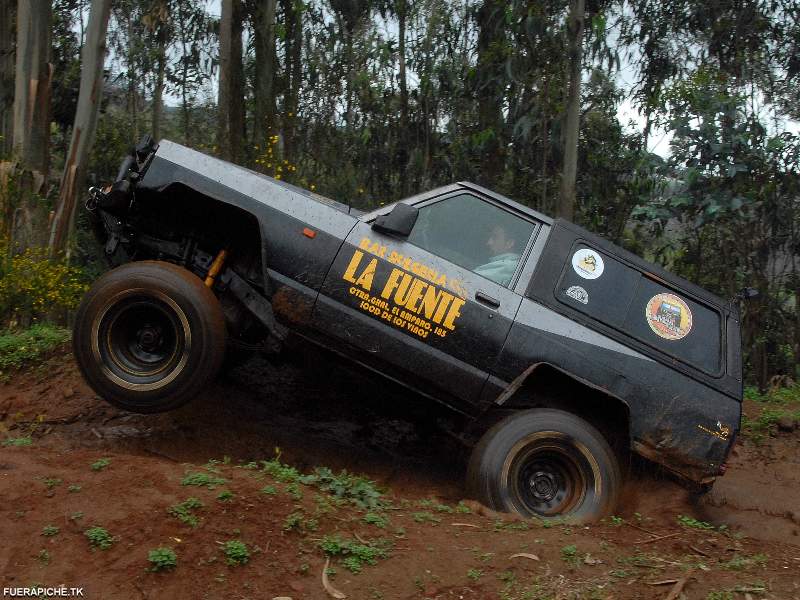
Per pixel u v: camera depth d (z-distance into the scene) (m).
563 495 5.03
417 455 6.49
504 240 5.26
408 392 5.37
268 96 15.30
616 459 5.17
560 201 12.12
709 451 5.12
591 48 12.60
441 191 5.26
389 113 16.27
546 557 3.97
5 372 6.42
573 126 11.96
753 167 10.81
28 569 3.43
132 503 3.84
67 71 15.76
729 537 4.71
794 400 8.52
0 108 12.79
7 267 8.16
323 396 6.70
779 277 11.79
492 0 13.05
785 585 3.85
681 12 13.61
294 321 4.97
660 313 5.30
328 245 5.00
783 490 6.33
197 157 5.19
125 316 4.97
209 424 5.93
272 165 13.04
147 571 3.44
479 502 4.84
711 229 11.92
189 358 4.89
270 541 3.72
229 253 5.31
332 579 3.58
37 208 9.30
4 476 4.04
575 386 5.20
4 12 12.60
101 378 4.91
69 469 4.21
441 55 15.62
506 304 5.06
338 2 16.72
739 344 5.41
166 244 5.43
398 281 4.99
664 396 5.11
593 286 5.25
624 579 3.83
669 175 11.03
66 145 16.52
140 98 19.73
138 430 5.67
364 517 4.14
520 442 4.89
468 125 15.47
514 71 12.30
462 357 5.00
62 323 8.64
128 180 5.19
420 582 3.64
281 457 5.82
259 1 15.33
